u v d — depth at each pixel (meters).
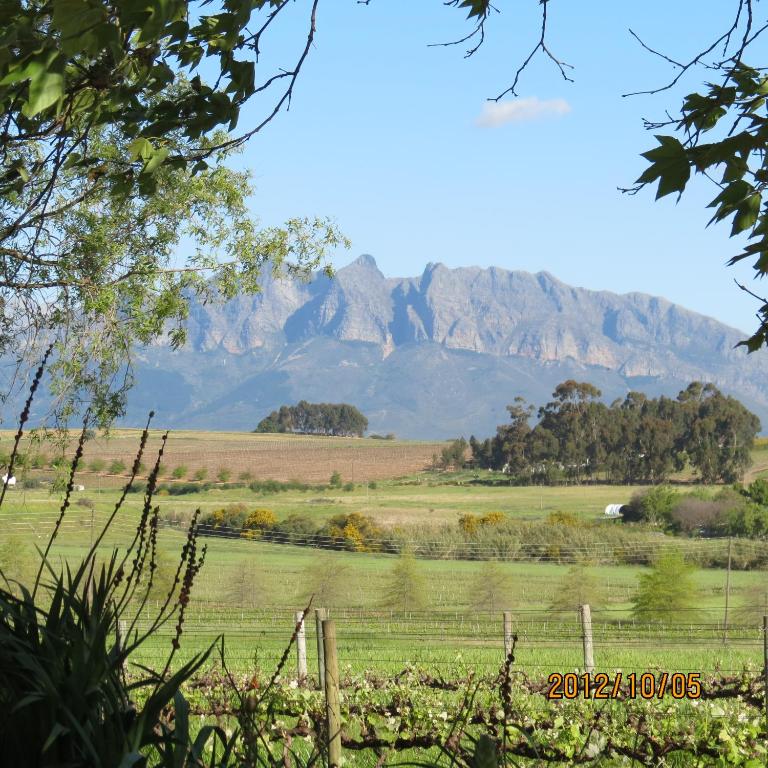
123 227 15.67
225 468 154.50
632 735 9.84
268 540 79.50
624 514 100.62
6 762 3.63
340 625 42.59
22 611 4.06
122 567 4.21
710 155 4.28
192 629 37.34
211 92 5.71
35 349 14.58
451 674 15.83
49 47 3.92
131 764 3.36
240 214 17.67
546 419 162.12
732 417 148.88
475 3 5.79
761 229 4.62
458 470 169.00
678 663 24.69
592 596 46.56
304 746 9.38
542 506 124.50
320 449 186.50
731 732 9.81
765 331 5.14
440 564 68.56
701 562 65.50
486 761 4.39
